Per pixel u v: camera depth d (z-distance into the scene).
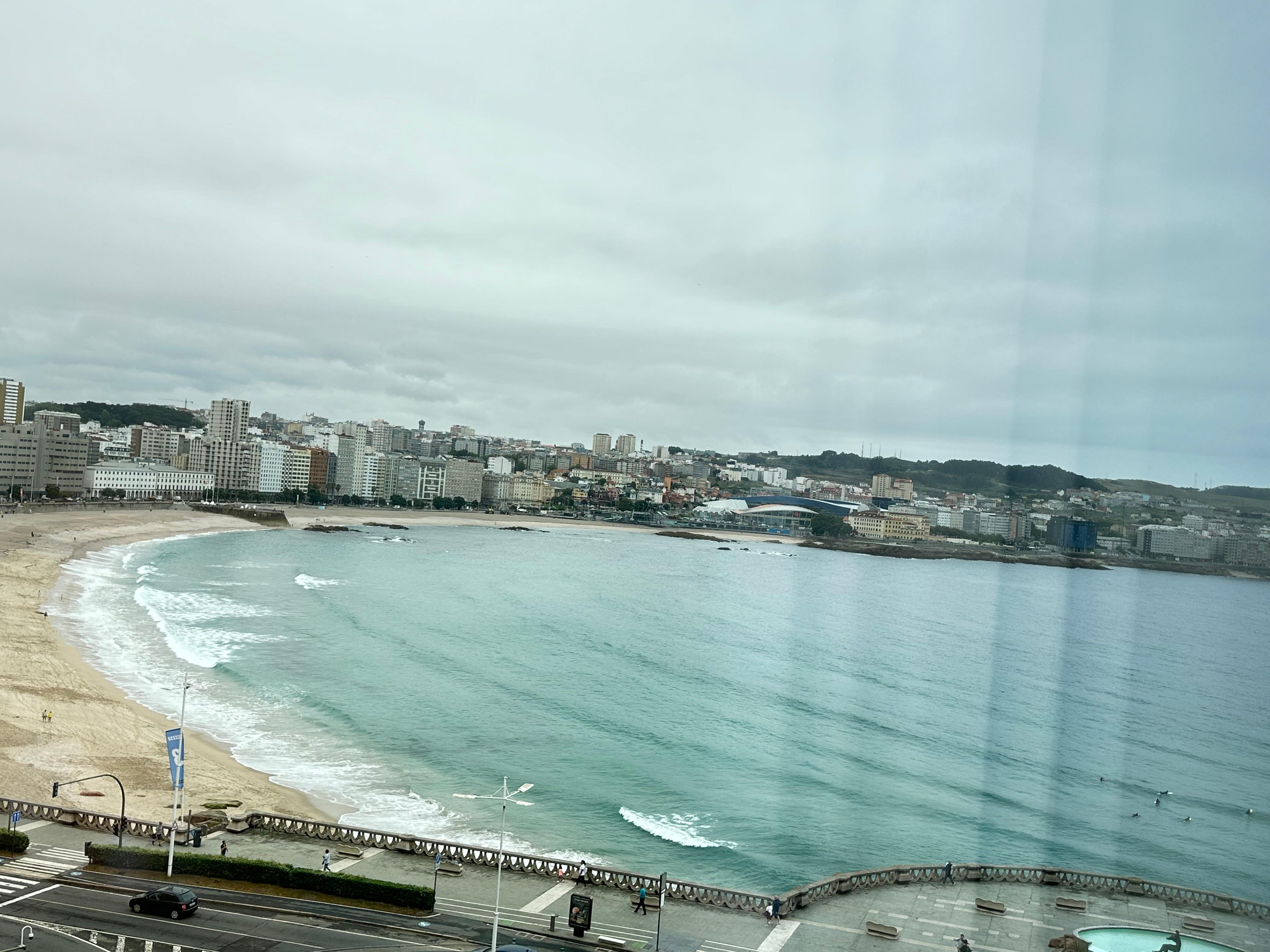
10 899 44.91
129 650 115.50
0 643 107.56
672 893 49.50
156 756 76.81
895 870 48.00
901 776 68.06
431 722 93.25
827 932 43.59
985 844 39.12
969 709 67.25
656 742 88.38
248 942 41.62
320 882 48.12
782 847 62.53
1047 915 24.03
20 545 193.38
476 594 189.25
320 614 153.12
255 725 89.00
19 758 71.38
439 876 51.75
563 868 52.09
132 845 53.53
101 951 39.75
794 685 91.56
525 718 96.56
